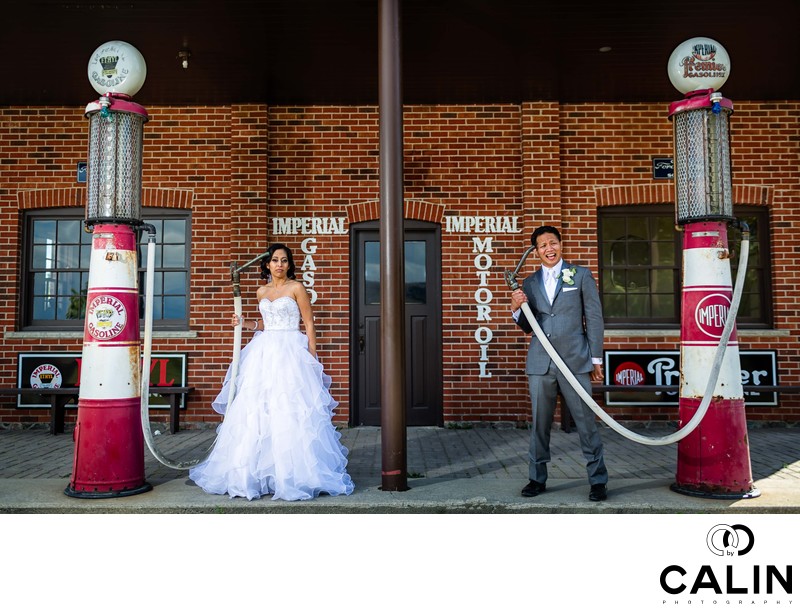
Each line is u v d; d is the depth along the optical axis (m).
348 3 5.98
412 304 8.16
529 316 4.70
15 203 8.14
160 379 7.96
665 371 7.94
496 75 7.46
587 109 8.27
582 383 4.72
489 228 8.13
